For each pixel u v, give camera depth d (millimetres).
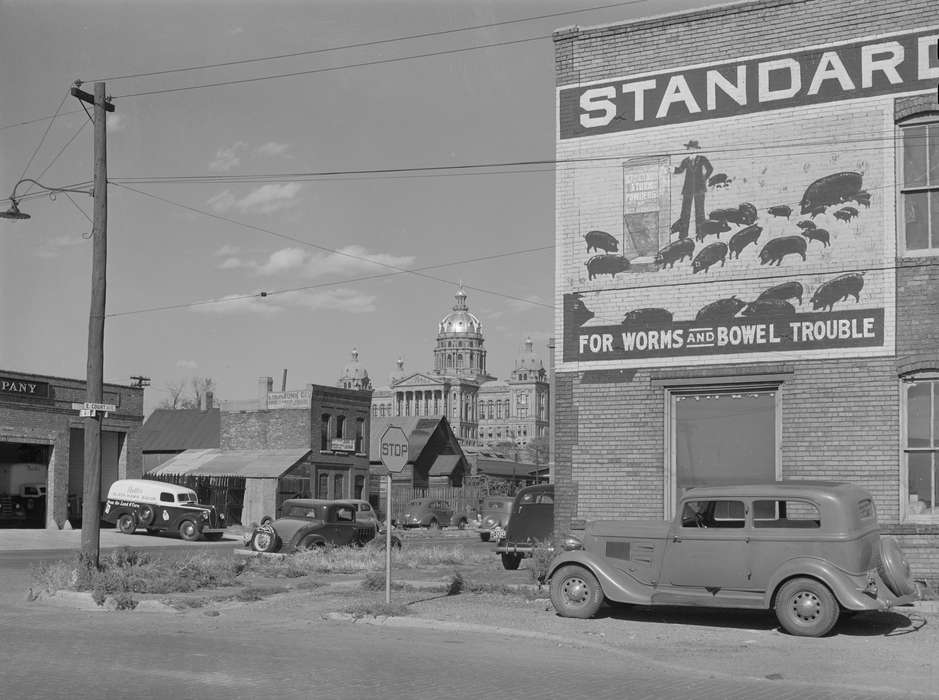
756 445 18188
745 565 13773
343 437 67812
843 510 13375
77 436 54312
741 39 18703
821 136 17953
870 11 17656
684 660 11781
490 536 41062
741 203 18531
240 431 67688
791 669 11219
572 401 19719
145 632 13531
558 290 20016
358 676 10047
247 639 12938
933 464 16844
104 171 20656
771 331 18109
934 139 17234
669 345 18938
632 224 19422
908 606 15266
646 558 14531
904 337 17125
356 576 22375
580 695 9367
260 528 28578
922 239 17266
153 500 46406
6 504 47750
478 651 12266
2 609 16469
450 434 87625
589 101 19984
